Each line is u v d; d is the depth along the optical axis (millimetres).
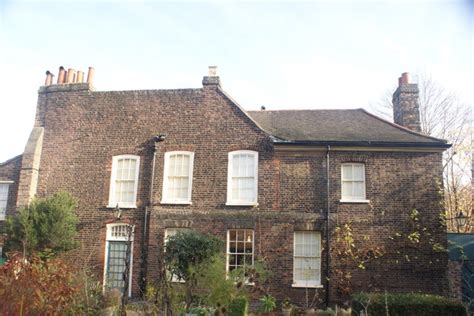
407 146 18500
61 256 17984
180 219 19031
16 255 8062
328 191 18578
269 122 21844
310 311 16109
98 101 21047
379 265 17750
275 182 18938
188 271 14133
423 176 18422
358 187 18766
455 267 18250
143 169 19984
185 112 20297
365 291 17516
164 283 11078
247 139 19578
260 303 17391
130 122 20594
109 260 19297
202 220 18906
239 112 19906
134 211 19562
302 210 18562
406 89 21344
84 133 20781
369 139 18938
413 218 18000
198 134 19953
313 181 18812
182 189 19547
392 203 18297
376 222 18156
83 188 20172
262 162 19203
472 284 17781
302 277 18094
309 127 20875
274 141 19000
